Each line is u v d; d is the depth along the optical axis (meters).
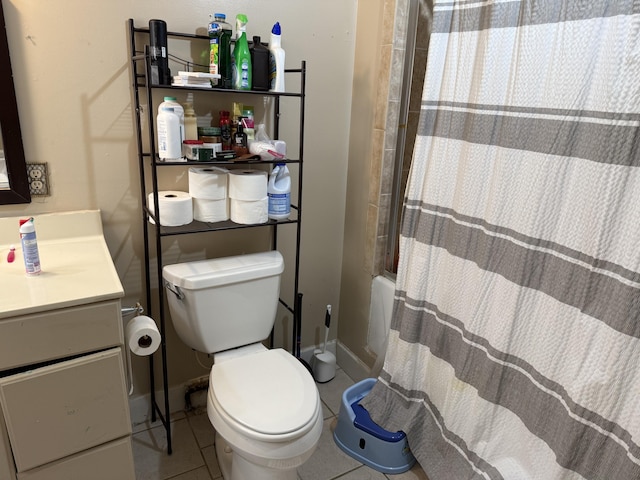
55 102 1.42
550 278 1.19
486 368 1.37
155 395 1.87
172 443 1.77
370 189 1.94
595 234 1.07
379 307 1.98
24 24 1.32
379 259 1.98
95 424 1.21
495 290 1.33
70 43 1.40
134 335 1.31
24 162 1.41
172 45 1.54
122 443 1.27
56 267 1.29
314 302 2.20
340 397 2.08
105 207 1.58
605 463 1.10
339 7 1.83
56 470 1.19
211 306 1.55
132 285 1.71
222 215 1.62
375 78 1.83
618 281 1.03
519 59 1.18
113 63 1.47
